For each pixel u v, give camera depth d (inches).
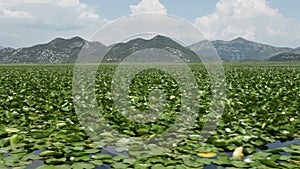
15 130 269.9
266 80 773.3
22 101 411.5
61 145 223.5
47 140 243.9
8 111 327.0
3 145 229.5
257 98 432.5
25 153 210.8
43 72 1332.4
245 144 226.4
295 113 330.0
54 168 183.2
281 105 376.5
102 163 193.0
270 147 237.6
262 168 183.2
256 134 256.2
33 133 262.2
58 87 616.4
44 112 360.2
